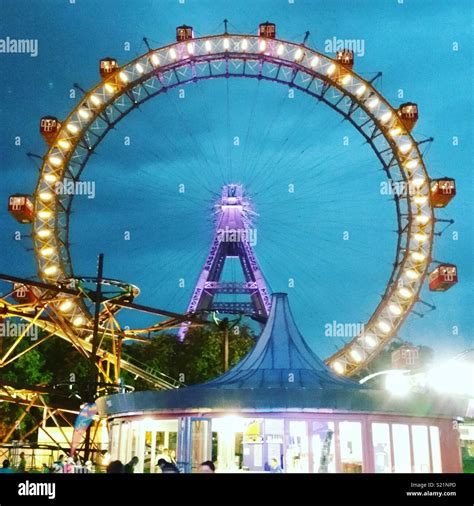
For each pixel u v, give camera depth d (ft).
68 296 170.09
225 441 80.89
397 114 208.33
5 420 199.52
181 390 79.00
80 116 207.62
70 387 162.50
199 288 269.64
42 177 200.85
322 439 75.82
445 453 82.84
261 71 218.59
